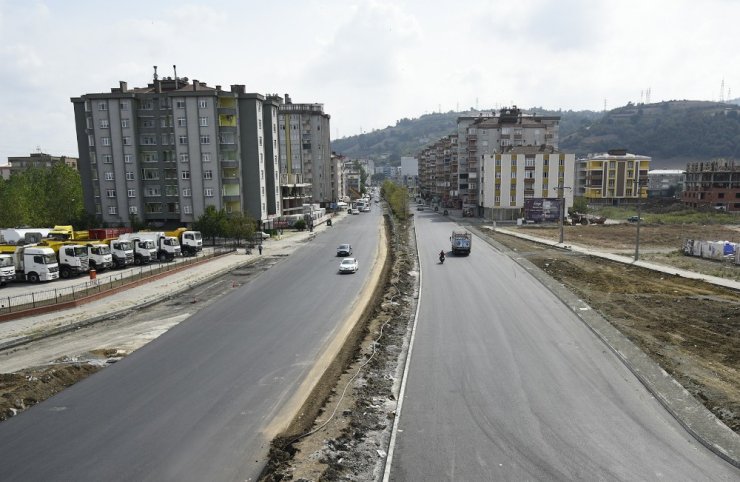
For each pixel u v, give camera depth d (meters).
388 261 55.41
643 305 33.28
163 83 78.81
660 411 18.20
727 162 121.56
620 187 141.62
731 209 116.75
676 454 15.40
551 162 103.81
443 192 165.38
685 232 79.25
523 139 123.25
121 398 20.11
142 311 34.91
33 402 19.84
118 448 16.25
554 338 26.75
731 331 27.41
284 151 139.50
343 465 15.10
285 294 39.25
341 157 189.12
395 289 39.62
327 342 27.00
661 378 20.75
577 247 63.66
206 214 69.50
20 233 55.09
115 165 76.62
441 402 19.25
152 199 77.62
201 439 16.78
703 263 49.81
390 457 15.48
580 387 20.39
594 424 17.31
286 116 138.12
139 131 76.69
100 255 49.75
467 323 29.89
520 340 26.50
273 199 86.19
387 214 131.50
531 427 17.20
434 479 14.36
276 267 53.00
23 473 14.91
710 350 24.30
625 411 18.23
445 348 25.44
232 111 76.50
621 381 20.94
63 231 56.47
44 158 152.38
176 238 58.75
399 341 27.02
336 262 55.25
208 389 20.91
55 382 21.50
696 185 124.25
